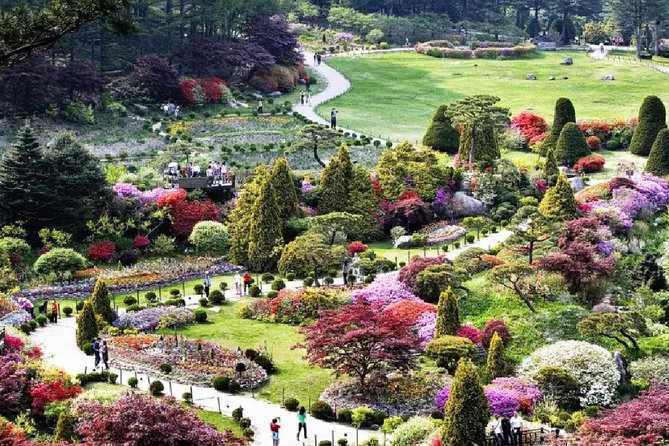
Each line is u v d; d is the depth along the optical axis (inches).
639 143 5255.9
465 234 4259.4
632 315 3186.5
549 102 6427.2
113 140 5349.4
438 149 5310.0
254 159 5132.9
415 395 2910.9
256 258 4045.3
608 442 2394.2
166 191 4419.3
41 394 2704.2
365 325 2962.6
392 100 6619.1
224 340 3289.9
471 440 2436.0
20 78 5403.5
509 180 4608.8
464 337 3139.8
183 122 5748.0
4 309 3398.1
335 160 4468.5
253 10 7081.7
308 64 7623.0
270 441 2640.3
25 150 4160.9
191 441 2333.9
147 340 3211.1
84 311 3213.6
